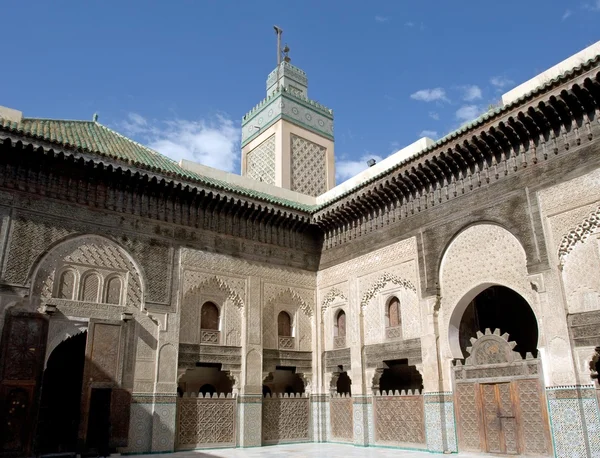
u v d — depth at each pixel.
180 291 12.32
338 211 14.08
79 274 11.08
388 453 10.94
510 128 10.11
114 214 11.84
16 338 10.01
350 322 13.53
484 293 13.16
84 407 10.42
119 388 10.93
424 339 11.43
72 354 12.36
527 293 9.75
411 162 12.01
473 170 11.13
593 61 8.70
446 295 11.27
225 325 12.91
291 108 18.77
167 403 11.45
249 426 12.53
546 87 9.36
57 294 10.73
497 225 10.48
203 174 14.32
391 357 12.24
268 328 13.69
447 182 11.65
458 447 10.55
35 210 10.82
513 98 11.49
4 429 9.55
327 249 14.87
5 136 10.23
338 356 13.77
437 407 10.89
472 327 11.99
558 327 9.09
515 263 10.04
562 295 9.14
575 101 9.19
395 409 12.01
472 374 10.59
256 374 13.00
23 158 10.78
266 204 13.89
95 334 10.91
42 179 11.06
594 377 8.59
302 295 14.55
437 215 11.75
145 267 11.95
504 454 9.79
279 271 14.23
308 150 18.86
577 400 8.62
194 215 13.03
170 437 11.31
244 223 13.88
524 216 9.96
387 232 12.98
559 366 8.98
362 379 12.85
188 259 12.65
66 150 10.97
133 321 11.51
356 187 13.40
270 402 13.27
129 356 11.23
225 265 13.23
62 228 11.09
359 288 13.48
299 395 13.87
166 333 11.85
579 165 9.27
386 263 12.82
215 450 11.78
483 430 10.21
